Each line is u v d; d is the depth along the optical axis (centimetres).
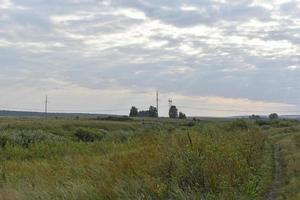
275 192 1252
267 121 8188
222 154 1216
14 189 1083
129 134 3180
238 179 1123
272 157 2219
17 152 2197
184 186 1016
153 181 1020
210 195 952
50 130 4850
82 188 1002
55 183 1137
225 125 4450
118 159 1396
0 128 4553
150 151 1397
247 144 1995
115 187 995
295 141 3138
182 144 1291
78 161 1628
